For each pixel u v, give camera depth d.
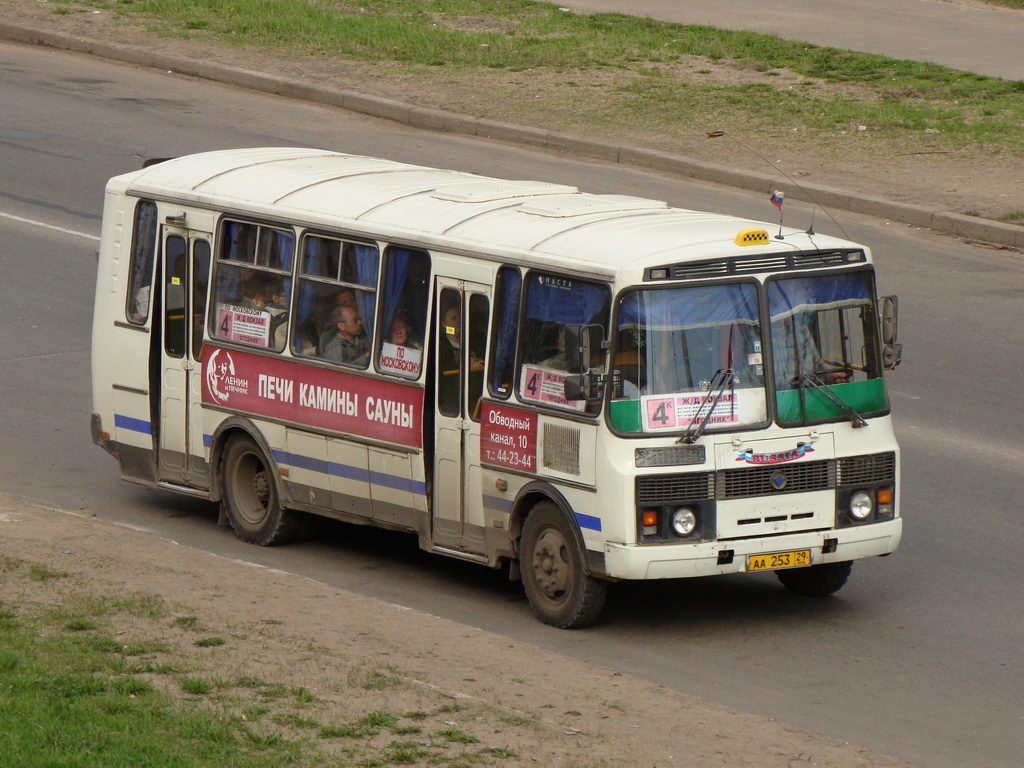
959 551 43.19
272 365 44.31
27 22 116.62
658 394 36.28
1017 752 30.47
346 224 42.41
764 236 37.75
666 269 36.38
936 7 137.00
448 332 40.06
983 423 53.34
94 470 51.81
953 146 90.50
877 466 38.44
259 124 94.69
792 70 108.69
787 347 37.47
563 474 37.31
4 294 68.06
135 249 48.00
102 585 36.59
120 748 26.12
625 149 89.00
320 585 39.19
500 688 31.31
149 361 47.50
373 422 41.88
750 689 33.91
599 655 36.09
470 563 44.28
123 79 105.25
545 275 37.88
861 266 38.72
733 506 36.69
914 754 30.33
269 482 45.03
